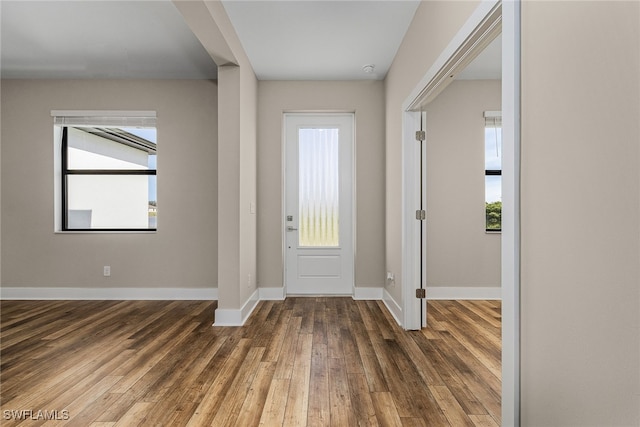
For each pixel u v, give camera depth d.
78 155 4.71
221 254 3.54
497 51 3.73
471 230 4.49
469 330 3.29
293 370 2.46
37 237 4.55
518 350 1.44
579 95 1.10
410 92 3.19
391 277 4.00
